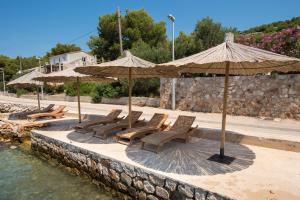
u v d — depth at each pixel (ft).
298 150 22.45
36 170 26.18
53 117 45.16
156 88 69.67
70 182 22.98
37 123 37.19
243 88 44.32
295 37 45.93
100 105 69.87
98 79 38.32
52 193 20.76
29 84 44.83
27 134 36.42
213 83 48.47
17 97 125.80
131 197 19.21
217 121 38.83
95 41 113.29
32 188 21.77
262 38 53.83
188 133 25.54
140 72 28.99
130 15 108.78
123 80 69.10
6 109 78.18
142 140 22.68
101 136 28.78
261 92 42.14
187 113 48.78
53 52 208.64
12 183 22.86
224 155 21.34
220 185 15.21
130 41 107.86
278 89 40.16
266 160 20.12
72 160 25.52
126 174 19.45
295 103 38.45
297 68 18.94
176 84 54.90
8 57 201.57
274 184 15.47
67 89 98.22
